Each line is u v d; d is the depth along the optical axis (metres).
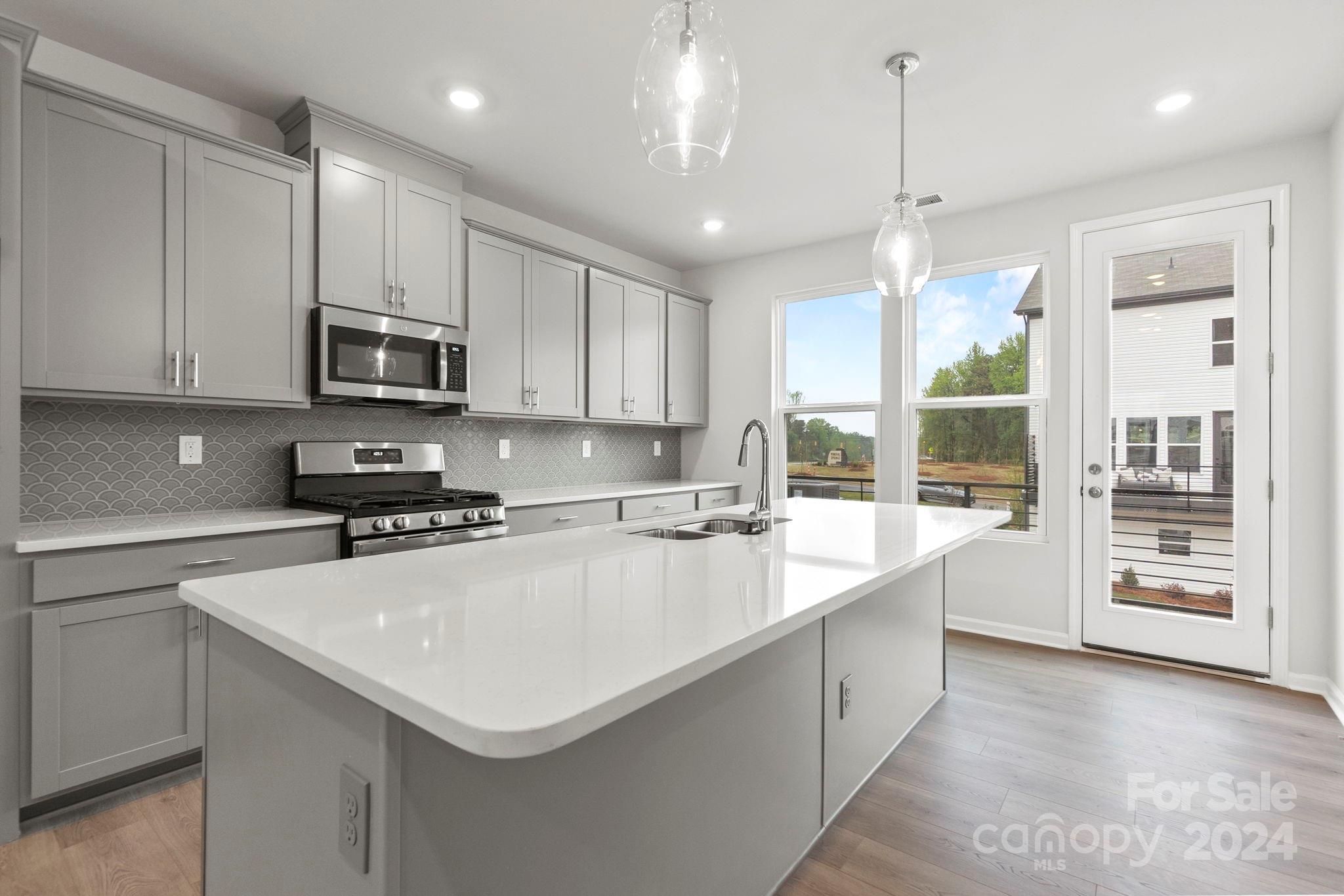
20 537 1.85
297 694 0.99
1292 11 2.05
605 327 4.07
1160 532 3.26
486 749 0.64
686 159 1.33
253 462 2.74
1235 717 2.58
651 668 0.84
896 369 4.11
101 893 1.57
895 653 2.30
